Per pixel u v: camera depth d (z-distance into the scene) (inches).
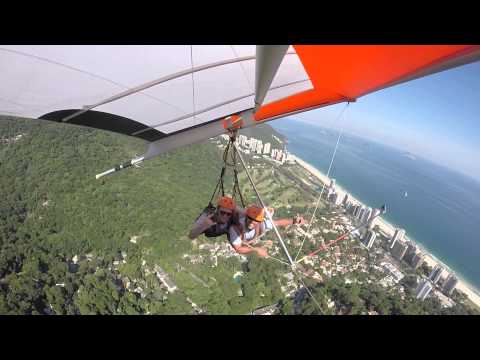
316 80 165.2
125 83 150.6
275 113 198.2
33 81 136.6
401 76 117.9
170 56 137.7
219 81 165.6
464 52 88.0
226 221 184.2
